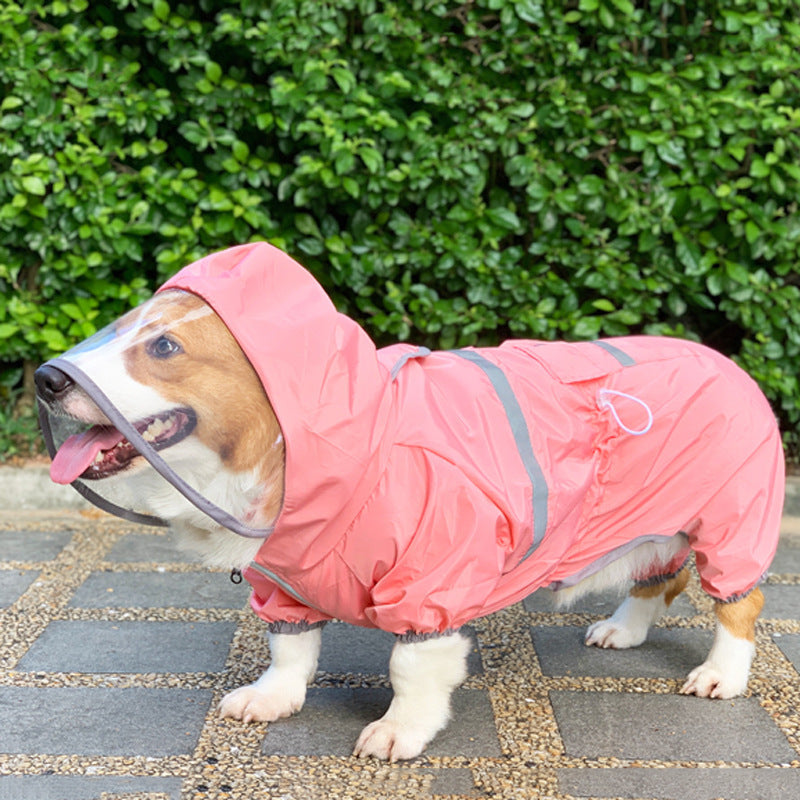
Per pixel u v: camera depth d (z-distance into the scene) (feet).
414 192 4.96
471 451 2.68
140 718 3.02
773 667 3.44
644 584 3.50
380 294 5.21
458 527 2.61
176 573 4.15
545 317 5.11
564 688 3.28
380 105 4.85
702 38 5.19
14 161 4.72
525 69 5.03
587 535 3.02
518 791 2.68
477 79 5.03
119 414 2.28
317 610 2.91
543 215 5.00
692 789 2.71
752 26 4.92
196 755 2.83
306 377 2.43
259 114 4.82
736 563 3.08
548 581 3.01
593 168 5.25
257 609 2.99
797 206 5.00
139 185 4.99
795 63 4.87
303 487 2.47
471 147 4.89
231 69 4.95
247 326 2.39
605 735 2.98
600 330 5.31
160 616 3.75
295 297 2.53
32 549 4.38
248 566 2.74
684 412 3.00
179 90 5.18
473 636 3.67
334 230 5.06
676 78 4.98
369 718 3.05
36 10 4.82
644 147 4.81
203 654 3.45
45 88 4.80
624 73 5.03
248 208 4.87
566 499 2.81
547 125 5.01
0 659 3.38
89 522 4.74
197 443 2.42
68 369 2.29
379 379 2.60
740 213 4.85
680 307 5.10
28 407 5.38
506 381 2.87
